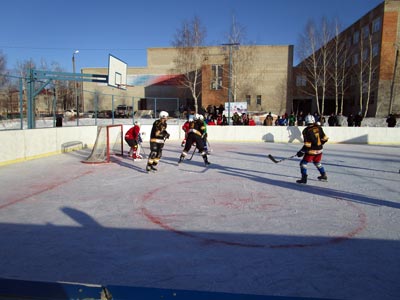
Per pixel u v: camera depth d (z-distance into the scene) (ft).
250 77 114.42
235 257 10.07
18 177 22.86
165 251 10.52
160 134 25.00
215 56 110.93
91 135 43.27
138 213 14.69
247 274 8.96
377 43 99.40
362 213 14.83
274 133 55.93
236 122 62.03
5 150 27.61
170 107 107.34
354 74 115.03
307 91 120.16
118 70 53.06
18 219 13.74
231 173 25.32
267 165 29.63
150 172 25.38
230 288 8.20
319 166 21.80
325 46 99.71
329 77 106.11
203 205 16.06
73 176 23.50
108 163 29.84
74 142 39.01
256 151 41.24
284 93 114.21
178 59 112.78
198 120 28.78
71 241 11.35
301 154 21.67
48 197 17.42
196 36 106.52
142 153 37.68
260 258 10.00
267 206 15.94
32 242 11.25
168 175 24.26
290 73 113.70
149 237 11.76
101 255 10.20
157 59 135.03
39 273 9.00
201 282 8.50
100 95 52.03
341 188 20.12
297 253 10.40
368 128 53.57
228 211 15.06
